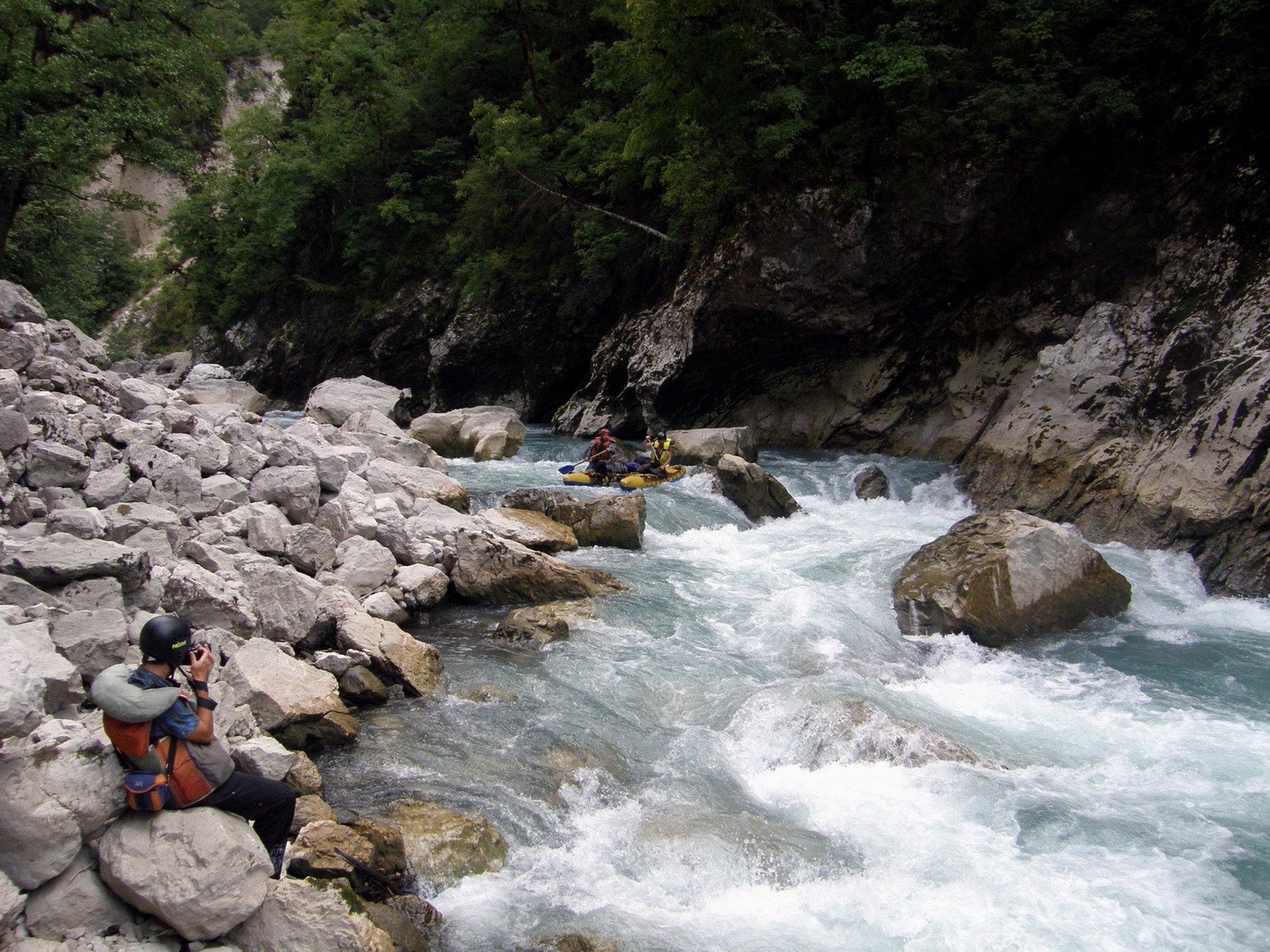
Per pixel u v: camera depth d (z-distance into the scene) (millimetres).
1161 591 11539
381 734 7273
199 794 4582
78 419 9273
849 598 10664
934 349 19125
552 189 26047
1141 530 12805
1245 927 5418
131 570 6648
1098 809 6648
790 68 18812
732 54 18328
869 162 17969
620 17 23453
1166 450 13039
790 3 18766
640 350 21625
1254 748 7637
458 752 7062
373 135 31641
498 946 5117
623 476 16062
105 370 11562
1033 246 17875
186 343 43688
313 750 6969
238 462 10719
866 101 18375
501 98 30188
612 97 26891
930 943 5266
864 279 18406
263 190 34500
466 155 31625
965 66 17703
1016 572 10023
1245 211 15055
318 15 34781
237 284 35844
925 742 7219
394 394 21062
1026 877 5855
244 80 50781
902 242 17969
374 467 12641
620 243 23906
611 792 6676
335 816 5879
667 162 21703
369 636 8281
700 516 14312
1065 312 17266
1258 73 15445
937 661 9391
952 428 18188
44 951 4102
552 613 9719
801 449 20188
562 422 23922
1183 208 16000
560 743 7262
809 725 7441
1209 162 15812
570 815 6383
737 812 6512
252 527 9477
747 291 19078
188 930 4367
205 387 22906
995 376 17938
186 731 4582
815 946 5230
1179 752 7562
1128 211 16766
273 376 35625
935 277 18438
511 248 27234
